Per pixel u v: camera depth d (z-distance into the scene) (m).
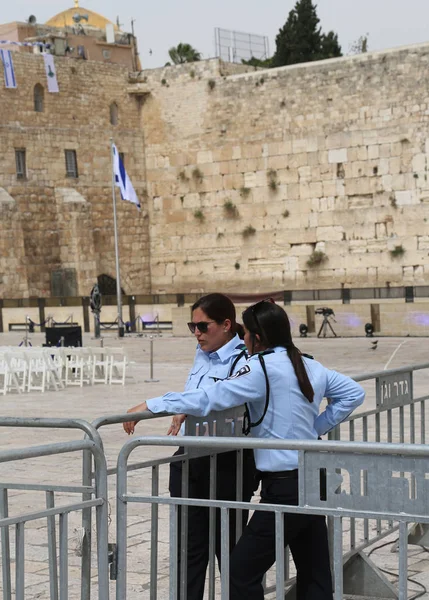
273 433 6.41
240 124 49.91
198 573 6.88
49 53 51.69
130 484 11.43
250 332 6.59
